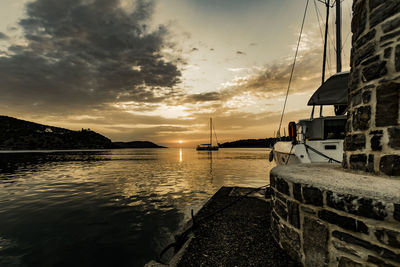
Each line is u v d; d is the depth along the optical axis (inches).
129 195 448.1
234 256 116.8
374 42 104.5
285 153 309.3
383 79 98.6
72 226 273.9
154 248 212.4
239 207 217.8
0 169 1050.7
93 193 475.2
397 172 91.5
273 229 137.9
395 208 67.3
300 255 103.6
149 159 2000.5
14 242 229.8
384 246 69.5
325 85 303.7
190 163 1412.4
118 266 183.9
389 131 95.1
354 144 117.0
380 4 101.9
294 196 106.6
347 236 80.7
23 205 378.6
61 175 810.2
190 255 120.0
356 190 79.0
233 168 1034.7
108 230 259.0
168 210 334.3
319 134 305.0
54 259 195.5
